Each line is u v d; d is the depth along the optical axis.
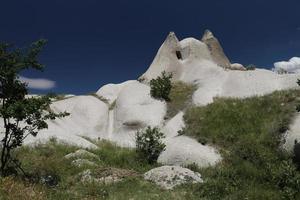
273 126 26.19
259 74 37.75
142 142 26.83
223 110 31.23
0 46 18.03
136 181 19.05
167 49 48.16
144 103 37.97
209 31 54.31
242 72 39.41
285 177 19.00
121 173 20.28
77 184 18.80
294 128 24.83
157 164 25.02
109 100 43.00
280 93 32.22
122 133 35.53
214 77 40.59
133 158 25.92
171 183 18.77
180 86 41.81
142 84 42.31
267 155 23.52
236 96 35.44
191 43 49.00
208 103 35.03
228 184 18.33
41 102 18.56
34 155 24.11
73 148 27.50
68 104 40.50
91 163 22.67
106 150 28.06
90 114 38.31
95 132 36.41
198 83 41.19
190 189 18.06
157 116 35.97
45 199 15.29
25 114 17.92
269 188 18.69
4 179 15.71
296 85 33.75
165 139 28.89
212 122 29.62
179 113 34.56
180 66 46.88
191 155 24.66
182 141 26.69
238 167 22.03
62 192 17.08
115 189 17.78
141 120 35.50
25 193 15.03
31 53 18.48
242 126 28.03
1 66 18.05
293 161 23.14
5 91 18.33
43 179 18.97
